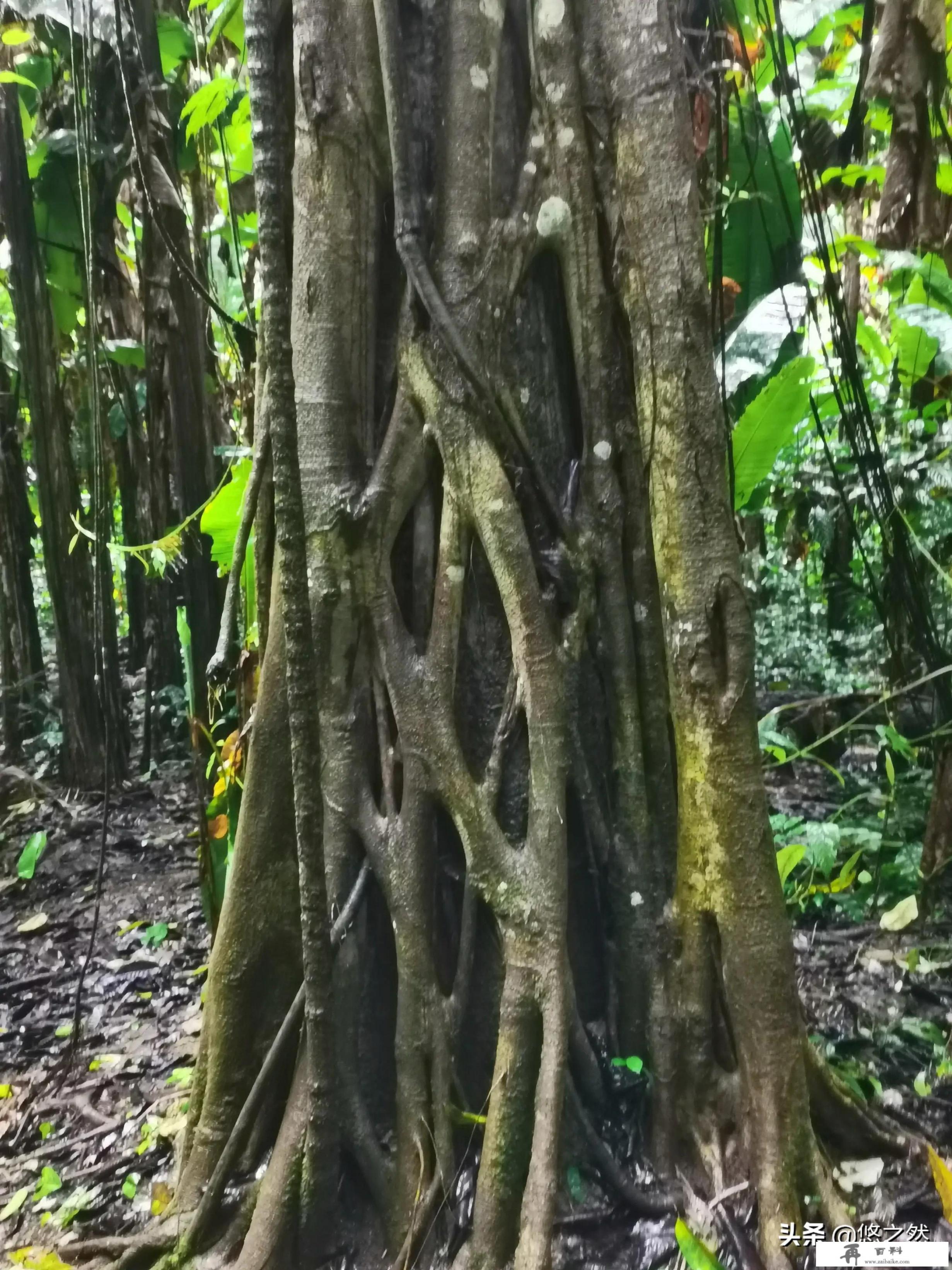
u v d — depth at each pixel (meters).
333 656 2.17
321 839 1.89
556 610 2.23
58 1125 2.74
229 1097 2.31
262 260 1.77
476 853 2.10
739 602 2.11
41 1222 2.32
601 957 2.36
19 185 5.29
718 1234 2.02
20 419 6.55
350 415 2.15
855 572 4.91
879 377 4.14
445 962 2.24
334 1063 2.03
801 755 4.00
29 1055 3.15
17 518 6.50
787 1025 2.10
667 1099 2.21
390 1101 2.25
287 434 1.79
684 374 2.07
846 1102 2.30
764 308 3.75
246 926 2.30
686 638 2.11
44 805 5.85
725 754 2.10
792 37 3.45
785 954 2.12
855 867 3.86
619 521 2.25
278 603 2.25
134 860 5.01
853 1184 2.19
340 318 2.12
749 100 3.18
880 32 3.45
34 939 4.12
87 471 6.24
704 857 2.15
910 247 3.56
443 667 2.15
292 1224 2.04
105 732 2.95
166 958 3.85
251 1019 2.32
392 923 2.20
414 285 2.07
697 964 2.19
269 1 1.72
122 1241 2.16
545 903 2.07
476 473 2.10
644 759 2.29
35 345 5.52
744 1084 2.14
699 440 2.08
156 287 5.31
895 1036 2.86
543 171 2.13
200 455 5.55
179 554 4.87
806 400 3.29
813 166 3.39
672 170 2.06
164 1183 2.42
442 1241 2.01
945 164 3.46
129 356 5.66
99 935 4.12
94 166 5.15
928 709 4.56
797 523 5.07
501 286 2.11
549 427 2.25
